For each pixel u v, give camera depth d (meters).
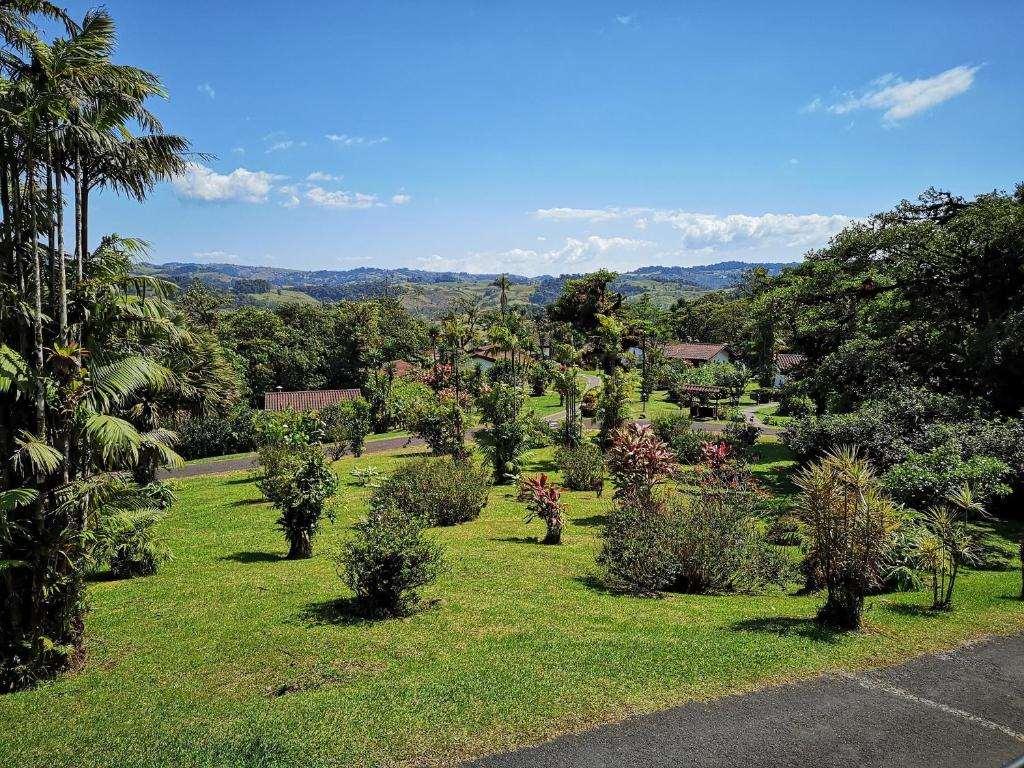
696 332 102.31
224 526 18.84
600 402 30.44
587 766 5.51
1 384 7.67
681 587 11.64
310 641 9.01
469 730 6.10
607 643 8.37
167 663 8.55
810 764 5.54
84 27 8.29
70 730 6.72
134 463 9.51
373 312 79.12
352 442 33.97
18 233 8.19
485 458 25.25
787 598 10.99
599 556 12.63
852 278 27.28
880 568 9.17
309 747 5.89
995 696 6.84
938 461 15.65
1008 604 10.15
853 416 21.88
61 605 8.70
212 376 22.78
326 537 16.59
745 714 6.38
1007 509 17.30
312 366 70.56
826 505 8.93
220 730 6.39
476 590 11.33
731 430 29.77
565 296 76.19
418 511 17.44
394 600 10.16
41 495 8.47
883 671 7.42
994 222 21.92
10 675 8.22
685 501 15.06
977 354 22.25
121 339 9.89
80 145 8.35
